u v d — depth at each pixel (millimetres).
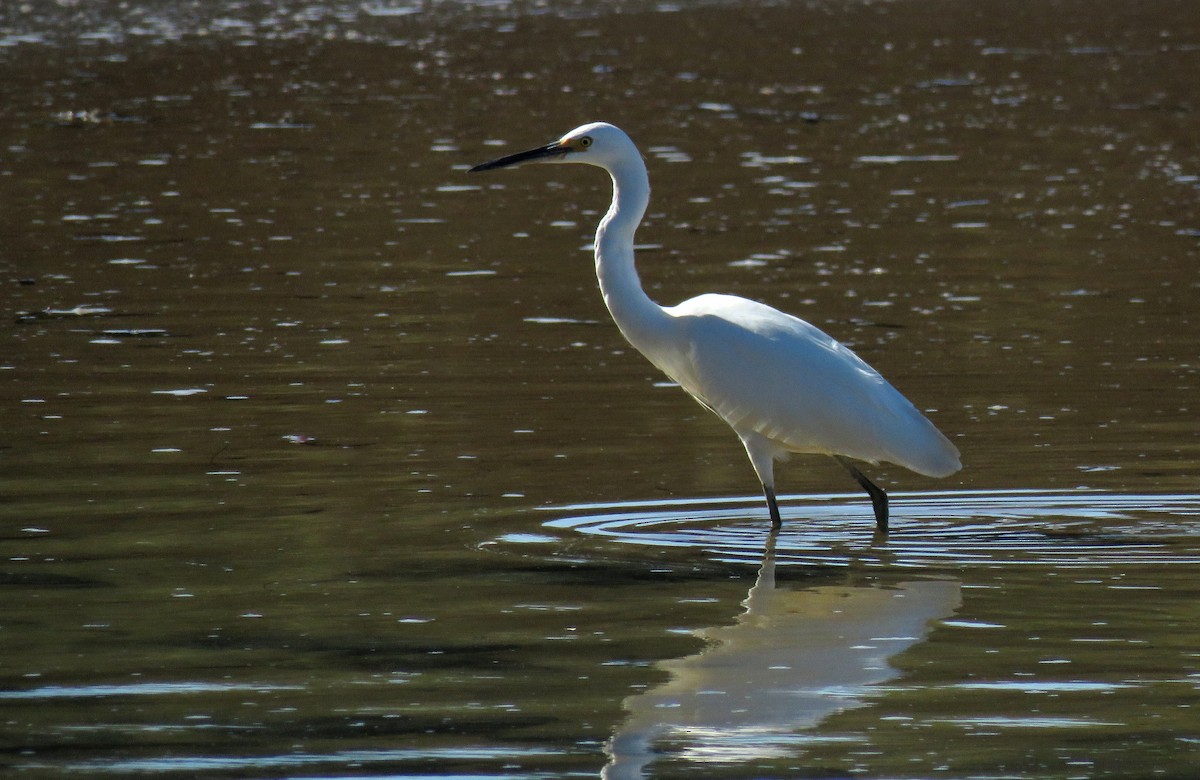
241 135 28750
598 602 9367
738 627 8984
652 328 11961
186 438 12727
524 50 39906
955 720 7648
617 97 33000
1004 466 12297
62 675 8117
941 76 36062
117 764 7133
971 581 9859
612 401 14047
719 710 7777
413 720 7621
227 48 39656
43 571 9695
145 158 26672
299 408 13680
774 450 11656
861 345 16078
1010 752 7277
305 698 7871
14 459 12102
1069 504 11422
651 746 7348
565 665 8352
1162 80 35219
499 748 7320
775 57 39000
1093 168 26047
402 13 47031
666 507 11375
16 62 36781
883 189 24516
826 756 7250
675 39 42062
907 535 10867
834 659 8453
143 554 10039
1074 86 34562
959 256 20234
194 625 8852
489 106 31859
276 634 8734
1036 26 44625
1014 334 16453
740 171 25906
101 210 22812
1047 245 20812
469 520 10906
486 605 9281
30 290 18234
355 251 20484
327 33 42688
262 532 10523
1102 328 16641
